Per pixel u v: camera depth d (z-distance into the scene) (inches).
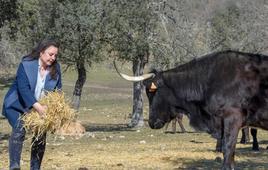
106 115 1503.4
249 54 393.1
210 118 402.9
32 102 322.0
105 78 2751.0
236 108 385.1
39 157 339.3
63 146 668.1
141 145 686.5
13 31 974.4
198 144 700.0
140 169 454.3
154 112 433.7
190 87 410.0
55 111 323.6
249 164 491.8
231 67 389.7
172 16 1101.7
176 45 1088.8
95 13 1014.4
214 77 395.2
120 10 1029.2
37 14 979.9
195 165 478.3
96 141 761.6
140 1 1036.5
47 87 333.4
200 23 1605.6
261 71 383.9
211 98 393.7
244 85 383.9
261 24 1876.2
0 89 2074.3
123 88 2452.0
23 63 327.9
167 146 669.9
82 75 1081.4
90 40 1018.1
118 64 1378.0
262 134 901.8
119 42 1045.2
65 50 1021.2
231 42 1807.3
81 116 1472.7
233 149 385.1
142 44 1040.8
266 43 1808.6
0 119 1374.3
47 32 1013.8
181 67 417.7
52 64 335.0
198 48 1180.5
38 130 324.5
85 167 459.2
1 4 886.4
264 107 381.4
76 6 1007.0
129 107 1722.4
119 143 722.8
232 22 1945.1
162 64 1086.4
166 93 425.4
